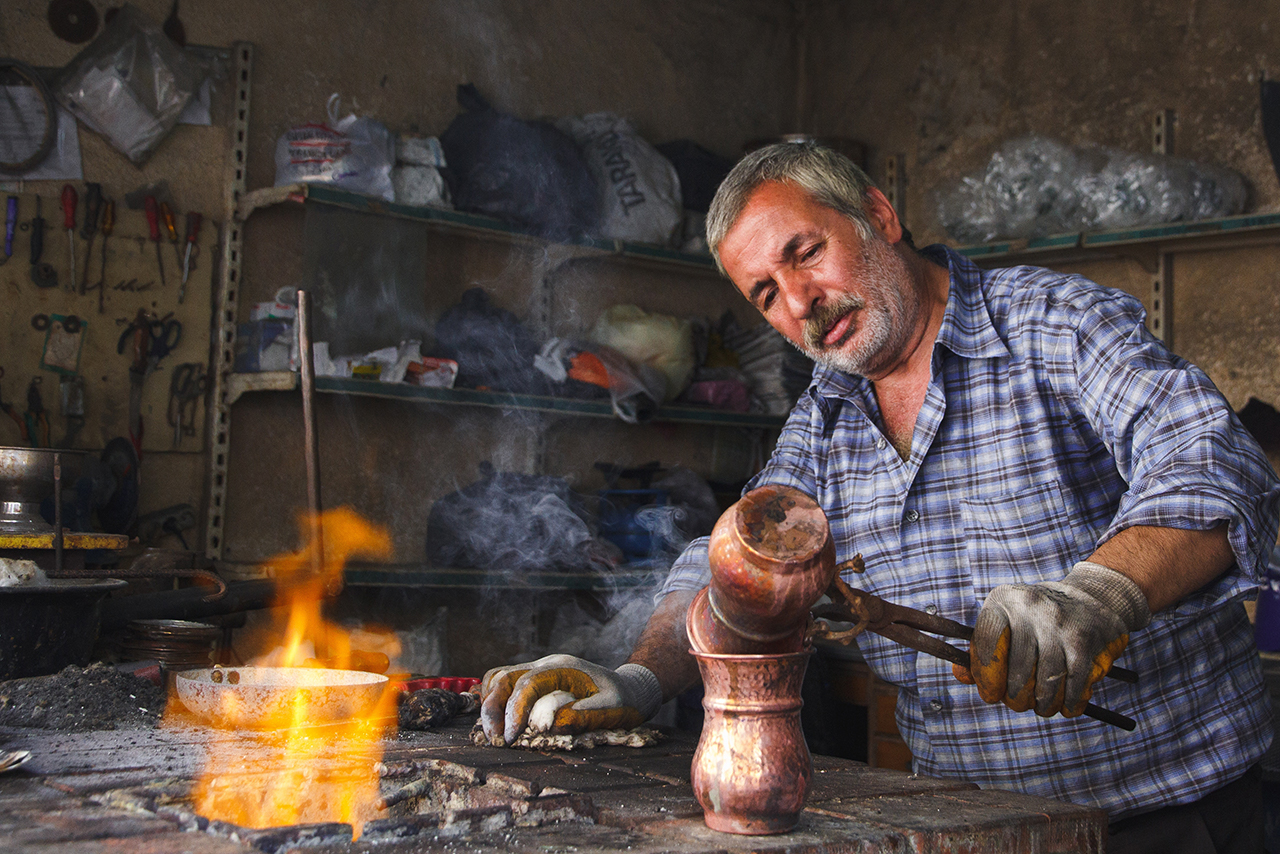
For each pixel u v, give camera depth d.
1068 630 0.95
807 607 0.85
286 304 3.03
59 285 2.82
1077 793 1.48
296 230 3.17
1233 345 3.20
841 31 4.29
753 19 4.28
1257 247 3.17
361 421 3.28
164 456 2.96
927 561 1.58
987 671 0.98
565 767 1.17
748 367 3.88
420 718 1.42
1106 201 3.15
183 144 3.03
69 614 1.50
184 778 1.01
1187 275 3.30
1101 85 3.53
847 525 1.67
